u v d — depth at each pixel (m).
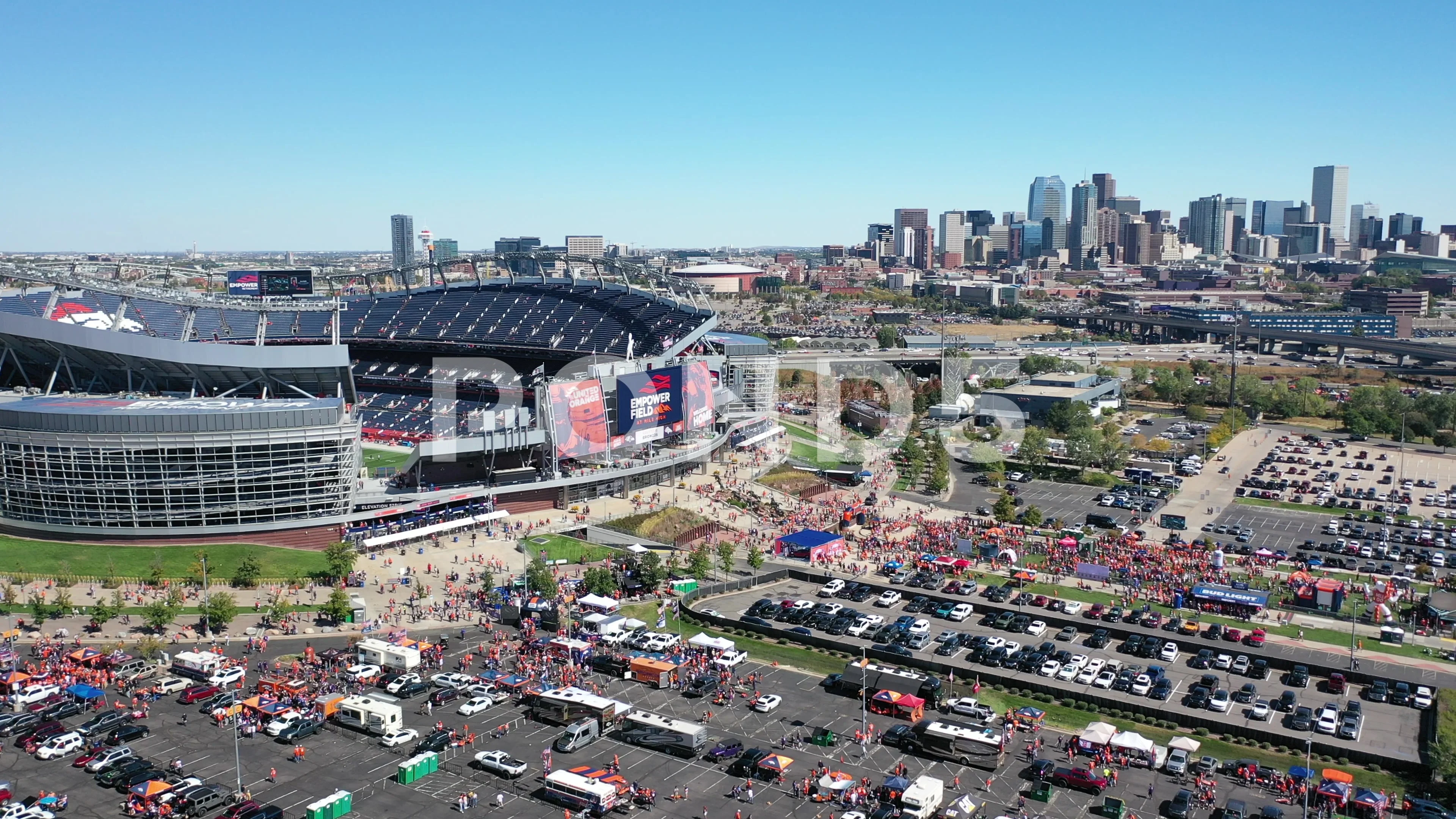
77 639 171.12
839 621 185.25
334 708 145.75
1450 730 139.12
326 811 117.94
